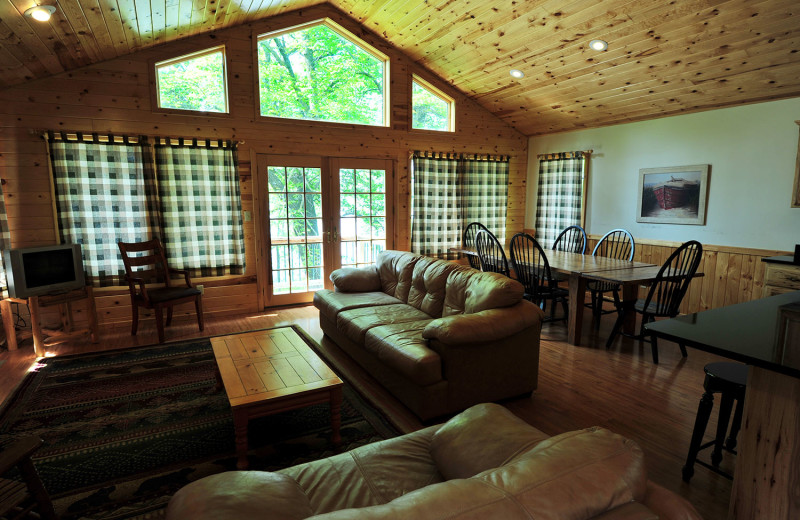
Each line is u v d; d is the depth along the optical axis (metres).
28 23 3.00
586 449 0.94
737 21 3.32
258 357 2.71
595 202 5.74
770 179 4.12
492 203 6.39
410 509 0.77
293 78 7.64
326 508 1.29
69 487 2.06
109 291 4.46
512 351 2.84
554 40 4.25
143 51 4.36
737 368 2.10
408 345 2.77
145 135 4.42
